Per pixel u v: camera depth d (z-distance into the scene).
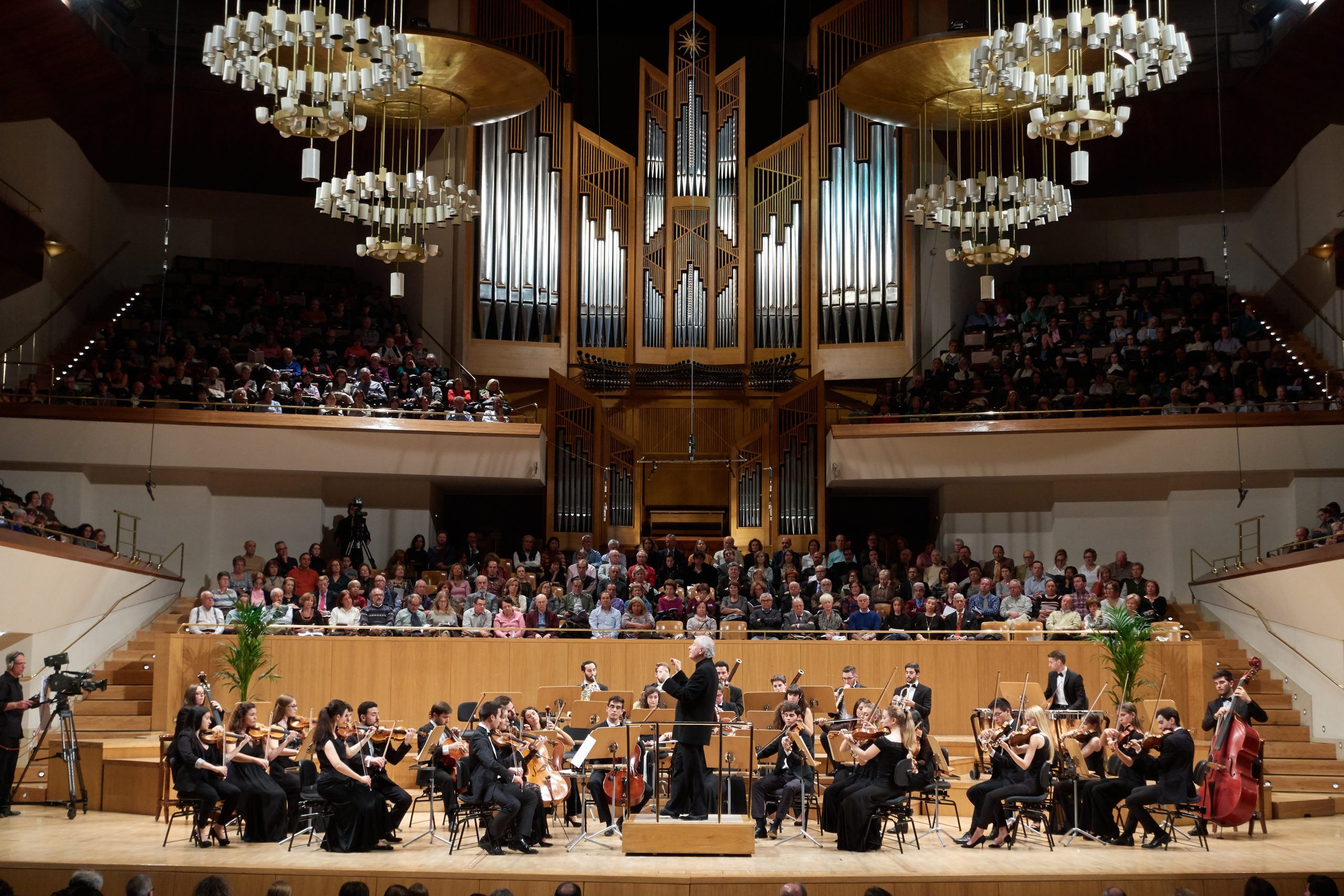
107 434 17.23
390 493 18.69
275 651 14.02
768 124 22.58
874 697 11.86
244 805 10.35
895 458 18.34
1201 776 11.02
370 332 19.38
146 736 13.43
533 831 10.16
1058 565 16.59
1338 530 14.08
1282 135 19.31
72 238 19.02
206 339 18.80
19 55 16.58
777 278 21.02
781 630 14.56
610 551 16.58
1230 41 19.94
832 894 8.85
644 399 20.66
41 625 13.83
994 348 19.20
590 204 20.91
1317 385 17.86
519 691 14.07
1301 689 14.56
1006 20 20.06
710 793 10.88
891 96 15.82
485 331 20.45
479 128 20.59
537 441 18.23
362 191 13.91
